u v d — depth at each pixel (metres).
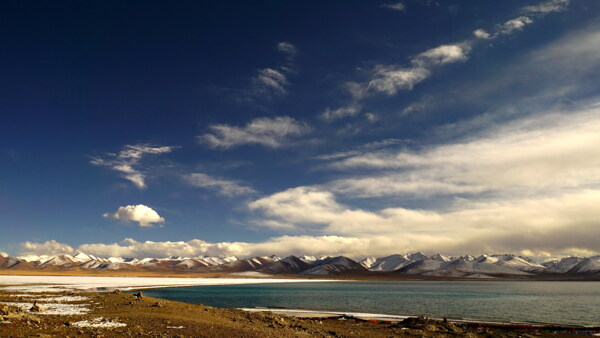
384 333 40.16
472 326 48.53
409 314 66.00
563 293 157.25
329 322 49.28
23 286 112.12
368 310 71.88
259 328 34.06
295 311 67.31
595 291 180.12
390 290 176.50
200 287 176.75
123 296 57.72
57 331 26.33
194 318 36.66
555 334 43.62
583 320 61.03
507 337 40.88
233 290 155.75
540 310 77.19
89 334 25.95
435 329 43.59
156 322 32.44
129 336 25.98
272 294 127.44
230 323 35.81
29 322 28.77
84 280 190.62
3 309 32.31
